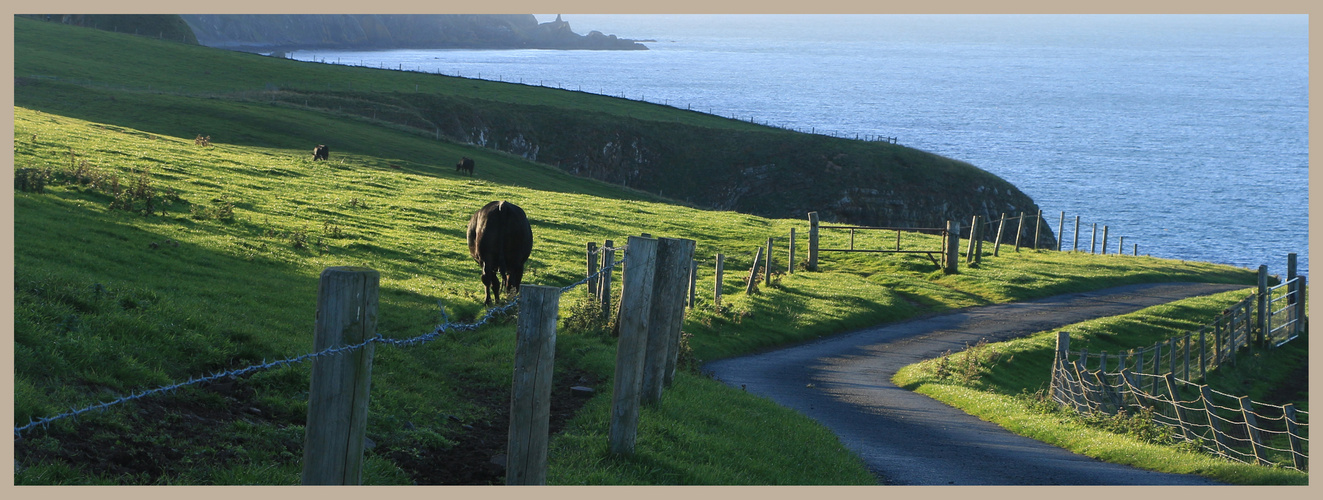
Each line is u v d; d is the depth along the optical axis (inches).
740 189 4635.8
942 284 1770.4
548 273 1286.9
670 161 4847.4
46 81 3134.8
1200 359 1252.5
